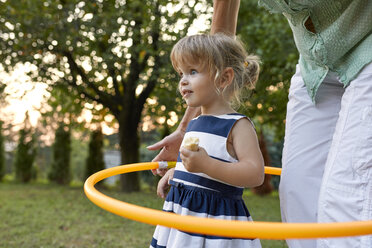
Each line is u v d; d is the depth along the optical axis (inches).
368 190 59.4
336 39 66.0
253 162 59.4
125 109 419.5
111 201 49.1
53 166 506.3
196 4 352.8
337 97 74.9
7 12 346.9
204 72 63.9
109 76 411.5
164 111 391.5
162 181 76.7
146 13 360.8
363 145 60.2
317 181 74.1
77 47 357.4
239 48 68.1
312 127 75.5
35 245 187.3
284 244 180.7
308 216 74.3
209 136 62.4
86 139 746.8
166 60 346.6
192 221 42.0
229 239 57.8
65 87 411.2
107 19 350.3
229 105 67.5
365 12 63.1
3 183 495.5
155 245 64.9
